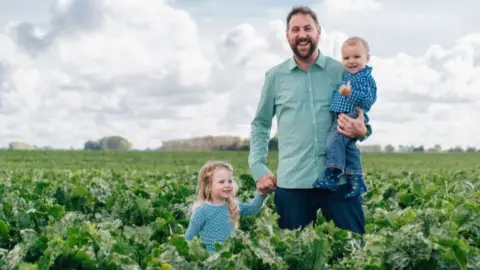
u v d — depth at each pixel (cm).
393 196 1361
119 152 5625
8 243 895
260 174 830
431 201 1164
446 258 628
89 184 1645
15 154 4988
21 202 1077
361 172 792
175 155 5453
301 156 798
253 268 626
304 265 641
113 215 1137
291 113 805
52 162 4319
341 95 789
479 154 5844
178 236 687
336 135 784
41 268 605
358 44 805
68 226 815
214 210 782
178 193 1382
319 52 816
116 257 626
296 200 805
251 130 858
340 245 712
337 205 794
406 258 630
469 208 862
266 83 834
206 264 628
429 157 5503
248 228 1007
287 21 796
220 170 783
